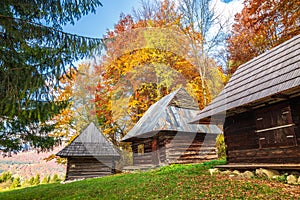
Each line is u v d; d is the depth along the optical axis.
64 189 8.66
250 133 7.00
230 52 17.02
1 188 18.78
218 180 5.88
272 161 6.11
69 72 4.35
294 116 5.69
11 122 6.53
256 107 6.72
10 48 4.56
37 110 4.51
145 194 5.45
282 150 5.88
